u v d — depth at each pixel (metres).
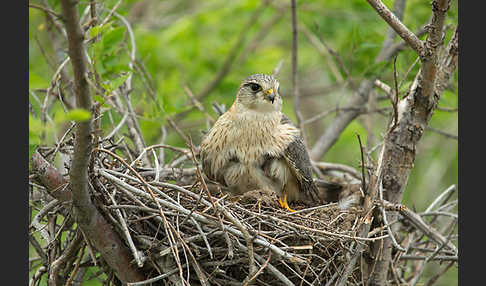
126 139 11.98
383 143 9.85
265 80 10.86
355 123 16.23
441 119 15.41
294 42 13.31
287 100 17.98
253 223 8.89
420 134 9.61
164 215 8.15
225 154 11.02
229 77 15.48
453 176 15.91
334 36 15.21
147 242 8.41
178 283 8.30
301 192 11.54
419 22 13.21
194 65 15.50
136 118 11.52
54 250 8.79
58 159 11.17
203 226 8.48
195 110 14.84
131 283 8.00
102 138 9.52
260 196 10.12
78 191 7.59
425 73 9.02
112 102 11.23
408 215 9.80
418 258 10.57
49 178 8.23
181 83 13.89
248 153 10.92
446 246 10.23
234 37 16.28
